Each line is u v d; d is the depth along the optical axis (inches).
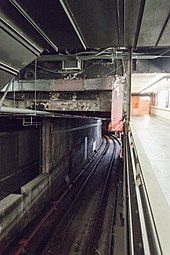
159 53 248.7
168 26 145.3
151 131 254.1
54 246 237.5
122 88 264.7
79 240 249.9
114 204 352.8
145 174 58.9
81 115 457.4
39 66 296.0
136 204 58.1
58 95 306.3
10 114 209.5
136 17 133.2
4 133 310.2
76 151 542.0
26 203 274.4
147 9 122.6
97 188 439.8
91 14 127.7
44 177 336.2
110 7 121.3
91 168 604.4
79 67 279.3
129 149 132.0
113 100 265.1
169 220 38.4
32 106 310.0
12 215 239.8
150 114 692.1
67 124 453.7
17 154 347.6
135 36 164.2
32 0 110.0
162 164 119.0
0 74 146.0
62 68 280.8
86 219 302.8
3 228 221.6
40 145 358.0
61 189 412.5
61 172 421.7
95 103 298.8
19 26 128.0
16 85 301.9
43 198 329.7
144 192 51.6
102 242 245.6
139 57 255.6
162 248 31.6
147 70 276.4
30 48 152.9
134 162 90.6
